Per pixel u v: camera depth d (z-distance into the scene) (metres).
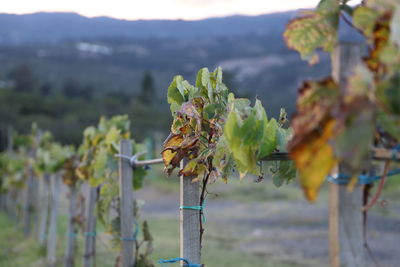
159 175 24.47
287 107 86.81
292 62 149.25
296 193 18.53
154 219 14.67
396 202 15.02
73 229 6.71
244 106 2.97
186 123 3.23
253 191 19.08
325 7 1.84
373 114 1.42
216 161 2.83
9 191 14.70
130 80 147.62
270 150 2.53
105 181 4.96
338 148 1.43
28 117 42.44
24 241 10.96
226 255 9.35
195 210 3.22
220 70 3.19
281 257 9.21
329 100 1.48
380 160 1.75
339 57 1.72
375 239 10.38
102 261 8.29
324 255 9.36
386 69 1.52
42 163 8.71
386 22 1.59
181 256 3.22
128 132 5.74
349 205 1.80
